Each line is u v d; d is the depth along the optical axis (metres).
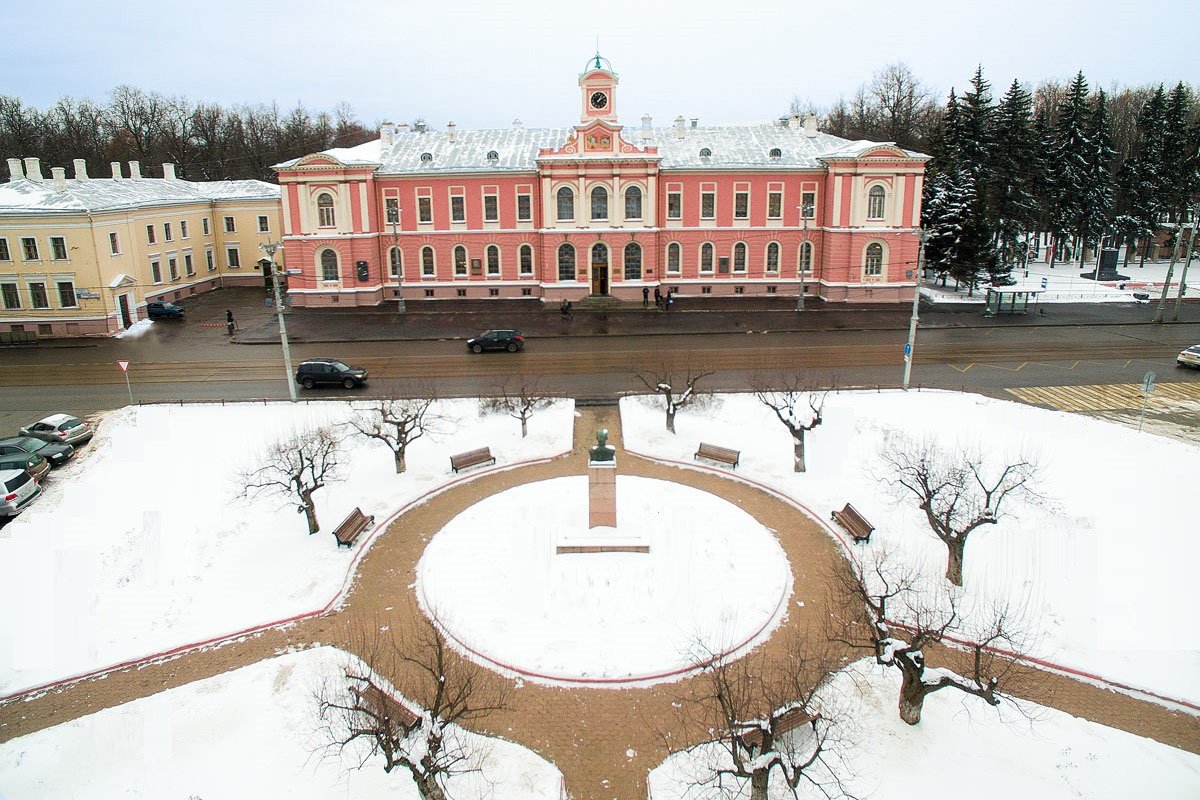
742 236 75.75
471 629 24.64
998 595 26.27
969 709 21.47
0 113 120.75
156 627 25.72
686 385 47.91
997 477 33.75
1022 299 75.38
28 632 25.62
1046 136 94.12
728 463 36.66
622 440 40.00
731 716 17.78
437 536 30.28
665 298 75.38
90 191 68.50
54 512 33.41
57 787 19.34
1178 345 58.38
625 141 71.81
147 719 21.48
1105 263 88.88
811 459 37.06
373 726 18.22
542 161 71.50
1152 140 95.62
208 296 84.00
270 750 20.23
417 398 42.88
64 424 40.25
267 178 134.62
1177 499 31.91
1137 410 43.47
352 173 72.50
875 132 121.69
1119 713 21.45
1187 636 24.41
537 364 54.16
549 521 30.77
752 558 28.38
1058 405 44.44
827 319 67.88
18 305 64.50
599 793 19.02
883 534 30.30
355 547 30.11
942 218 75.50
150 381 51.44
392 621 25.70
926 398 44.56
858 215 72.56
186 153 128.12
